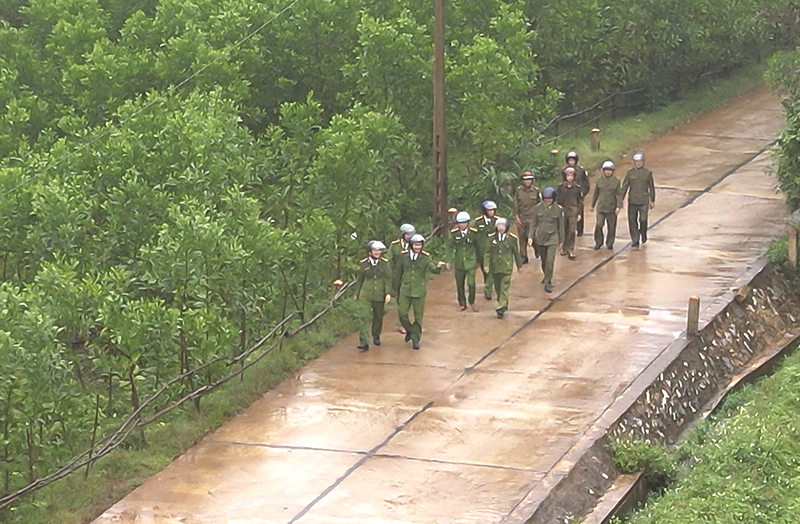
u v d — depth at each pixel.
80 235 20.11
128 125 22.14
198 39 25.84
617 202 23.91
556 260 23.78
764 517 14.56
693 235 24.97
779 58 28.80
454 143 27.70
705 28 34.59
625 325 20.53
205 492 15.55
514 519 14.67
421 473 15.86
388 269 19.72
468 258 21.03
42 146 23.19
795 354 20.84
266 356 19.38
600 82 33.59
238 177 21.23
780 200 26.97
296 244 20.34
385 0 28.33
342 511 14.97
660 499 15.56
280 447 16.73
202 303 18.02
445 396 18.11
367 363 19.42
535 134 28.12
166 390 17.81
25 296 16.44
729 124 33.56
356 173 22.28
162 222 20.12
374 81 25.77
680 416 18.55
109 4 30.34
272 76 27.00
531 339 20.09
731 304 21.42
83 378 19.11
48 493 15.43
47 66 27.08
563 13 31.16
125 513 15.04
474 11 28.38
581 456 16.22
